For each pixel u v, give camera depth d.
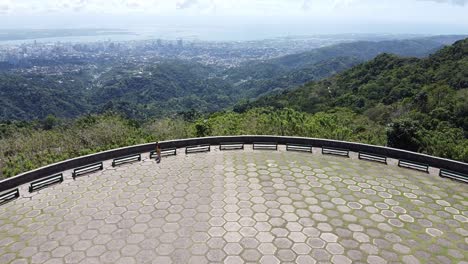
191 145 24.89
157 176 19.78
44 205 16.41
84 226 14.62
